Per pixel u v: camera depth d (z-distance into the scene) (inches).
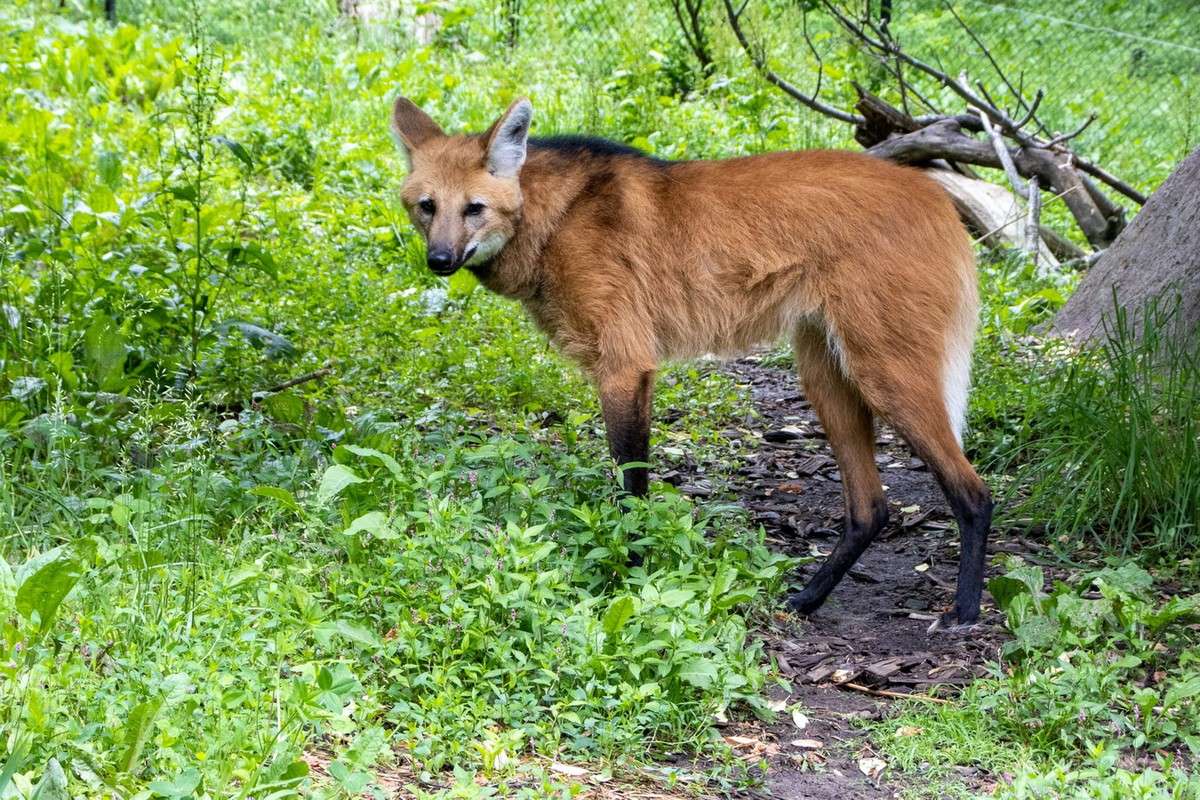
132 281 251.9
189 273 256.2
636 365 186.9
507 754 118.3
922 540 209.2
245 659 122.6
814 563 198.7
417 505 158.7
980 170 450.6
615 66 557.6
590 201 188.9
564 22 611.5
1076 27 595.5
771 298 183.8
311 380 246.8
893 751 132.8
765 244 181.6
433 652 135.2
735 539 180.7
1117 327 221.9
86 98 449.1
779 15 485.7
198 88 241.9
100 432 194.2
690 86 547.2
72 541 148.6
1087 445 207.6
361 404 241.6
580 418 212.7
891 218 176.7
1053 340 265.9
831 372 187.2
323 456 192.4
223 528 170.2
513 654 135.3
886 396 175.8
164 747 102.7
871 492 184.1
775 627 169.2
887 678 153.5
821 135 454.0
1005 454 232.5
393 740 122.3
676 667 134.3
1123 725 131.8
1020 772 123.1
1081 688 132.3
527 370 266.2
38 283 250.5
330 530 159.3
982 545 172.2
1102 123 512.1
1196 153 261.1
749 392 290.4
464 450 178.7
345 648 136.4
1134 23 600.4
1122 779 111.0
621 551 157.4
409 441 183.6
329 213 369.7
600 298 187.6
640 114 471.8
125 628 128.1
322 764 115.1
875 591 189.0
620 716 129.0
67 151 359.9
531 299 198.5
